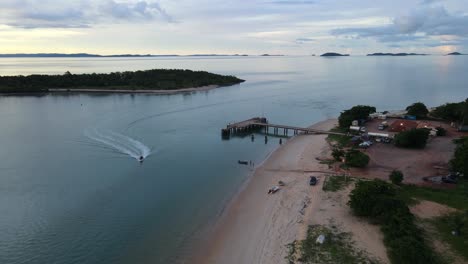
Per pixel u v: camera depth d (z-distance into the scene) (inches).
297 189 2235.5
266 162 2898.6
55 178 2509.8
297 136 3878.0
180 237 1758.1
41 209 2055.9
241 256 1569.9
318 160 2839.6
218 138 3759.8
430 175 2428.6
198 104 5925.2
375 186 1879.9
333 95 6894.7
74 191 2298.2
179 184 2432.3
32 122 4330.7
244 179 2527.1
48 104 5846.5
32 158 2938.0
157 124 4330.7
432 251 1493.6
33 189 2324.1
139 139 3585.1
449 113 4087.1
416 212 1849.2
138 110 5270.7
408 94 6934.1
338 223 1768.0
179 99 6505.9
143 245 1694.1
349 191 2158.0
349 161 2637.8
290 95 6948.8
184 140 3629.4
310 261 1462.8
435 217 1798.7
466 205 1909.4
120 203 2132.1
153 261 1568.7
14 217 1959.9
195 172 2672.2
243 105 5876.0
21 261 1584.6
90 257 1608.0
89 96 6899.6
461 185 2233.0
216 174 2630.4
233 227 1831.9
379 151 3014.3
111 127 4077.3
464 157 2348.7
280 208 1985.7
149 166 2795.3
